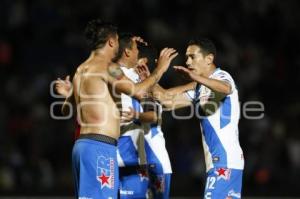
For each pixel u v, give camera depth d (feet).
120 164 65.82
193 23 138.72
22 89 127.75
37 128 119.65
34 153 115.75
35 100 125.59
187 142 115.85
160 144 66.69
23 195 108.88
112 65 59.52
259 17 142.51
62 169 116.57
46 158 116.78
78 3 141.28
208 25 138.41
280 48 138.21
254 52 135.03
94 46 60.95
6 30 137.39
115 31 61.11
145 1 141.49
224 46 132.77
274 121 121.39
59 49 134.92
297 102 127.95
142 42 66.33
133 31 136.77
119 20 138.62
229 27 139.44
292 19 143.13
